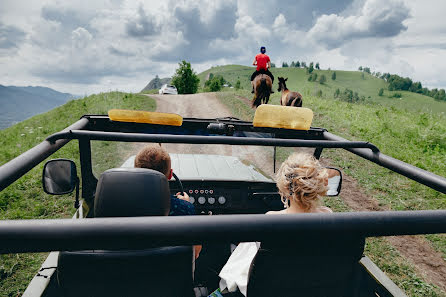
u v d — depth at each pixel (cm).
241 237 77
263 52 1361
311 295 154
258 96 1366
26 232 69
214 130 238
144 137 183
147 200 143
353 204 596
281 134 245
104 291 136
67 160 184
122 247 74
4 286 361
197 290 206
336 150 854
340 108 1499
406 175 158
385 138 996
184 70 4516
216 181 298
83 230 71
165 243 75
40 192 595
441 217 86
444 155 867
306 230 80
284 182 166
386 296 176
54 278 173
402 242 484
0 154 897
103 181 142
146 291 138
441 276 409
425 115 1376
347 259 145
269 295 151
